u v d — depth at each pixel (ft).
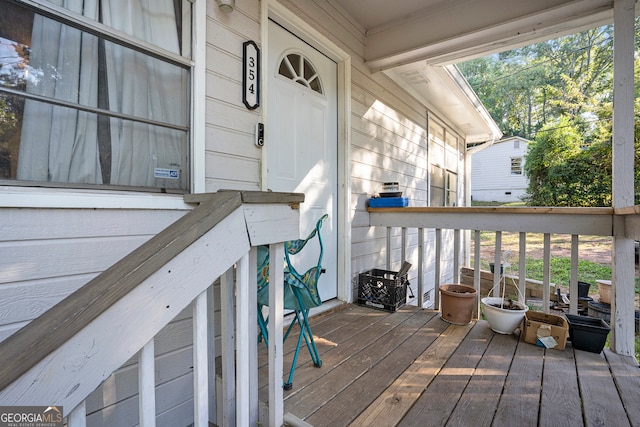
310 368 5.20
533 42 8.51
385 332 6.84
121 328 2.08
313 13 7.70
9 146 3.38
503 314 6.68
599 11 7.00
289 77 7.51
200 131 5.01
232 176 5.61
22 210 3.36
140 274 2.15
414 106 13.62
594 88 44.47
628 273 6.04
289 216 3.59
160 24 4.61
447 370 5.20
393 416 4.02
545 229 7.08
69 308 1.89
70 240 3.68
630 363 5.52
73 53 3.80
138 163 4.40
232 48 5.61
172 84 4.78
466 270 19.34
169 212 4.56
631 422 3.93
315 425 3.83
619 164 6.29
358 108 9.65
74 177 3.83
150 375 2.31
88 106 3.92
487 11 7.91
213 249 2.70
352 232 9.32
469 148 24.14
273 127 7.03
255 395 3.83
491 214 7.82
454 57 9.64
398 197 9.64
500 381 4.88
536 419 3.98
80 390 1.90
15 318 3.33
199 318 2.63
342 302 8.79
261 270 4.60
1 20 3.31
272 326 3.59
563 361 5.57
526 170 40.60
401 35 9.21
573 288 6.75
